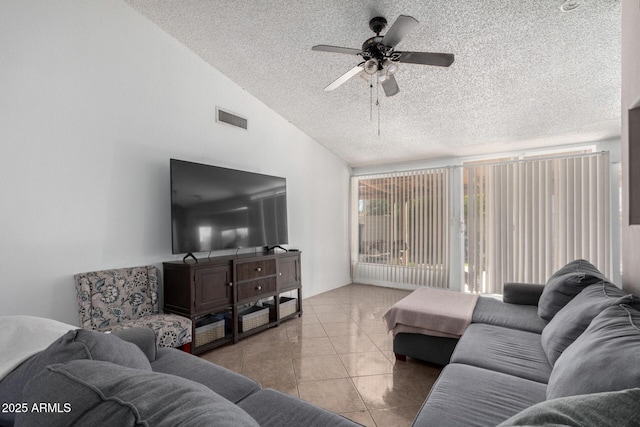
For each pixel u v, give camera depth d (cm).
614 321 121
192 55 324
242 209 341
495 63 274
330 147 518
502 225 445
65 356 82
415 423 117
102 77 254
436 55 210
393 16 237
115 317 244
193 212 291
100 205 251
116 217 261
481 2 215
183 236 281
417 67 291
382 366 251
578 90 296
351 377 233
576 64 263
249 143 383
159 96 294
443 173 497
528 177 428
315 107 398
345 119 417
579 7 208
